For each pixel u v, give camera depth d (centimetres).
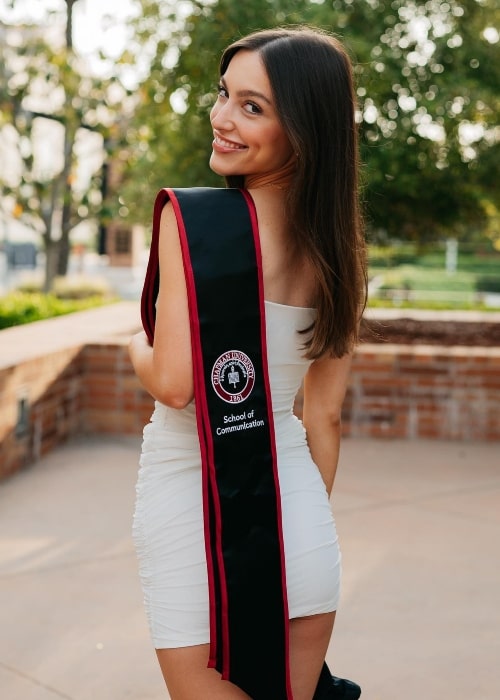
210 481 166
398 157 768
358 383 629
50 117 1174
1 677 291
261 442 170
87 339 636
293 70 170
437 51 796
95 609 346
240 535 169
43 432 569
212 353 164
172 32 798
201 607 172
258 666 171
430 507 481
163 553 174
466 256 1330
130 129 1103
